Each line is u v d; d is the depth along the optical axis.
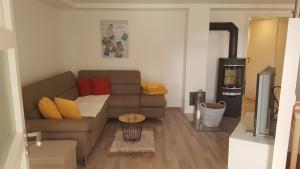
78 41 5.13
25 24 3.41
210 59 5.30
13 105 1.07
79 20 5.05
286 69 1.54
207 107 4.31
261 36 6.05
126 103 4.37
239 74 4.88
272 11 5.03
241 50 5.24
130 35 5.13
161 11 5.05
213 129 4.14
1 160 0.91
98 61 5.21
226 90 4.84
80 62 5.21
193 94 4.97
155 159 3.06
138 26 5.10
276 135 1.65
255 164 2.04
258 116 2.07
